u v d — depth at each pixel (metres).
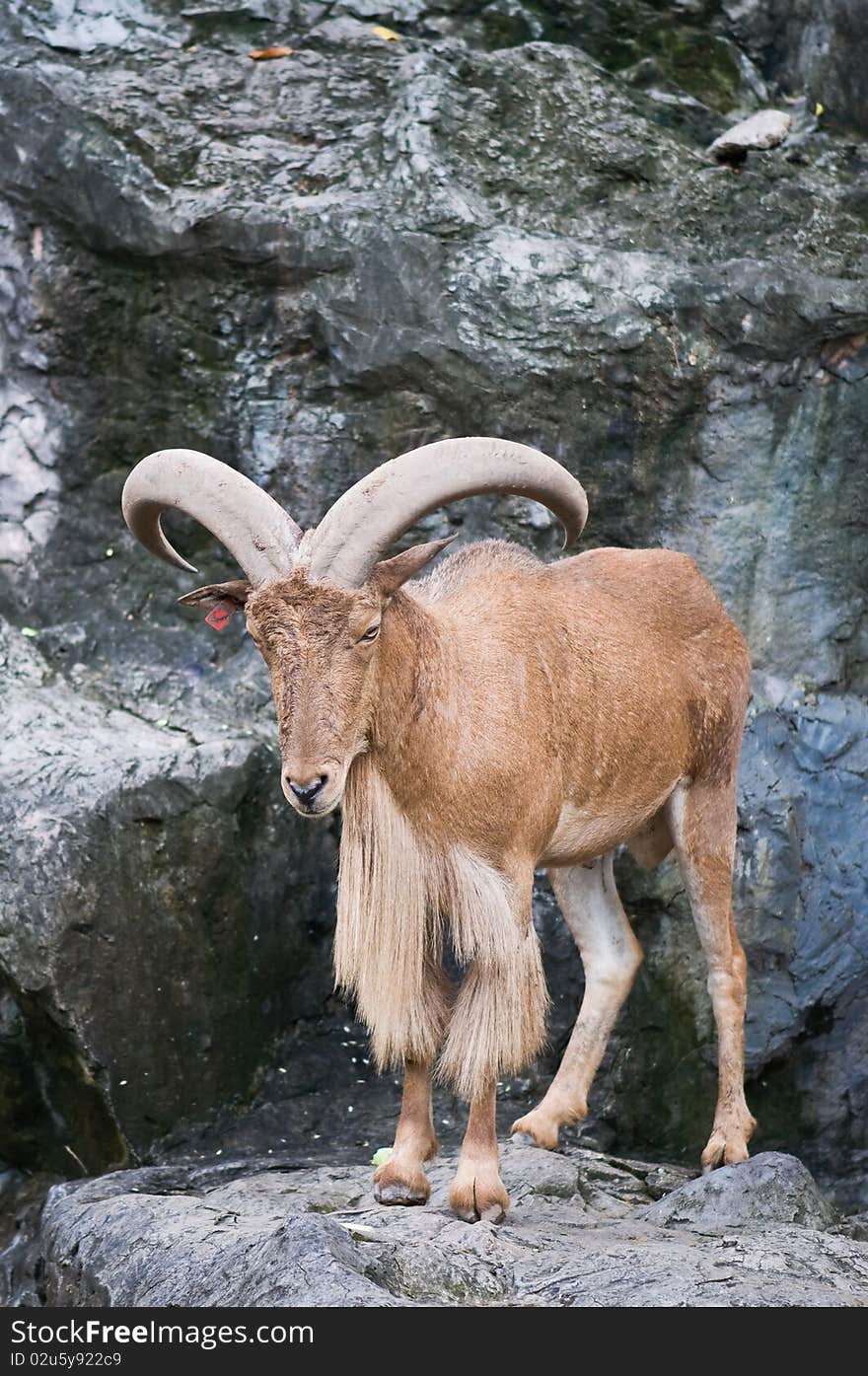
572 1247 8.81
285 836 12.94
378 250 13.52
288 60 14.73
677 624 11.16
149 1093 11.88
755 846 13.20
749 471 13.94
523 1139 11.10
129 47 14.55
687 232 14.35
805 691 13.82
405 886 8.91
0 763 12.30
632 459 13.76
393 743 8.74
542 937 12.86
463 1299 7.90
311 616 8.27
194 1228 9.00
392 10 15.46
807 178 14.98
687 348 13.67
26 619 13.95
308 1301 7.52
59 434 14.12
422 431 13.64
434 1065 11.63
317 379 13.78
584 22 16.05
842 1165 13.02
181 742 12.88
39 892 11.53
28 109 13.90
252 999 12.62
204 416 13.98
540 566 10.59
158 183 13.71
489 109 14.48
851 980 13.13
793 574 13.99
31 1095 12.05
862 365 14.18
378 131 14.31
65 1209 10.07
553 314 13.53
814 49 16.05
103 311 13.97
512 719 9.23
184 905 12.21
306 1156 11.71
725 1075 11.14
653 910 13.10
